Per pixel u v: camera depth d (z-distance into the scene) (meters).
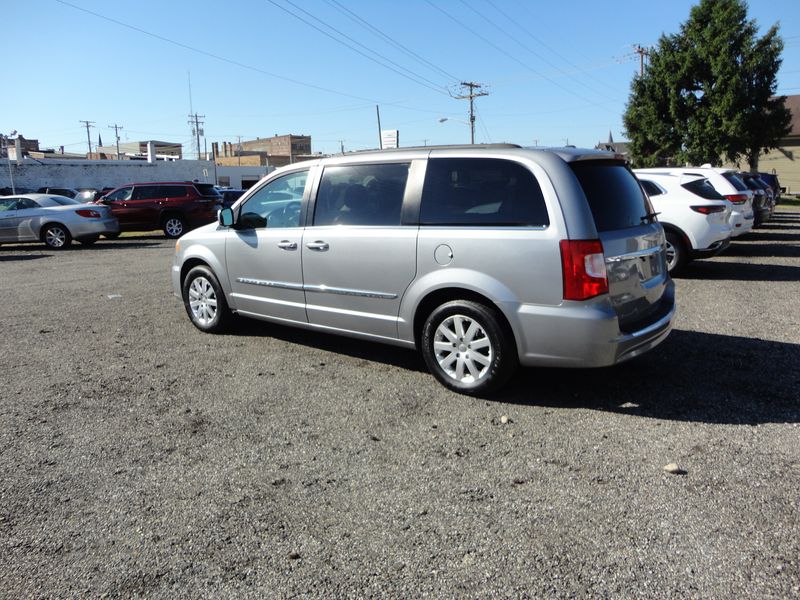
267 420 4.23
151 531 2.92
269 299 5.77
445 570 2.59
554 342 4.07
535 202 4.13
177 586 2.53
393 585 2.51
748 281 9.12
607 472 3.39
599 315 3.96
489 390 4.43
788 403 4.30
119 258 13.93
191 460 3.65
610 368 5.12
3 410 4.48
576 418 4.13
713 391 4.56
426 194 4.62
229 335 6.49
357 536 2.85
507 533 2.85
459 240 4.36
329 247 5.13
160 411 4.42
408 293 4.68
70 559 2.72
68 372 5.36
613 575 2.54
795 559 2.61
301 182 5.48
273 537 2.86
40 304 8.45
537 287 4.07
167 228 19.56
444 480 3.36
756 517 2.92
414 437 3.91
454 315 4.49
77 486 3.36
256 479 3.41
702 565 2.58
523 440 3.82
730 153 34.22
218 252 6.18
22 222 16.17
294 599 2.44
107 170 46.44
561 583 2.49
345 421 4.18
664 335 4.56
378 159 4.95
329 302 5.25
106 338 6.48
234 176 65.69
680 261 9.46
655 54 35.59
